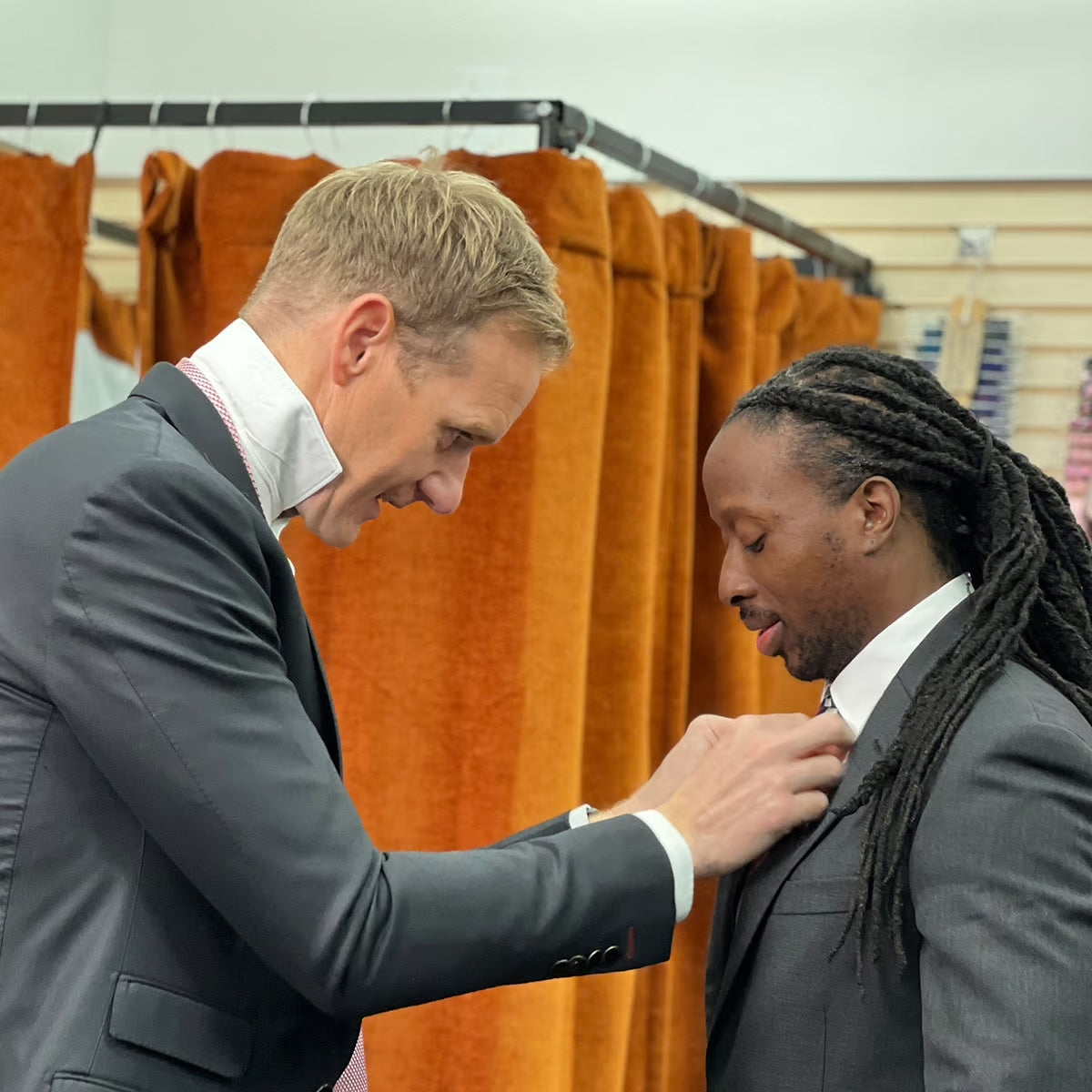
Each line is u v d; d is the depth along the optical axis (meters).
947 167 3.37
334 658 2.24
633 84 3.56
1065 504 1.32
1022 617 1.20
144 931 1.15
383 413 1.28
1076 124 3.30
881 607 1.25
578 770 2.20
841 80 3.44
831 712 1.30
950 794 1.10
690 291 2.51
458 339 1.27
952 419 1.25
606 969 1.21
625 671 2.35
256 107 2.30
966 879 1.06
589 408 2.19
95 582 1.10
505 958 1.16
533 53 3.61
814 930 1.18
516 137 3.40
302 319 1.28
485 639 2.15
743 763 1.27
